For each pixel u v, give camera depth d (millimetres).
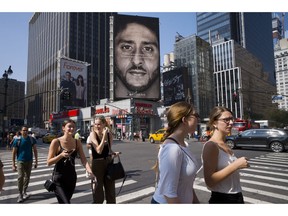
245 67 101500
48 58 128000
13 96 62312
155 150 18984
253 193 6148
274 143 16031
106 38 128000
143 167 10398
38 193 6445
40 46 142250
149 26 51656
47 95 121000
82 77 81938
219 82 93250
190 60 83250
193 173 2068
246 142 17391
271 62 146625
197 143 27766
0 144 30344
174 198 1892
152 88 49719
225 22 120312
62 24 117938
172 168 1936
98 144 4203
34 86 143500
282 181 7469
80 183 7469
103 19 128000
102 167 4129
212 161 2373
